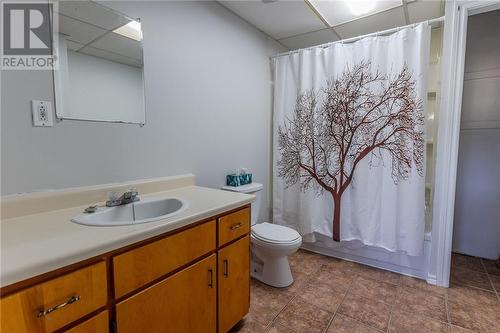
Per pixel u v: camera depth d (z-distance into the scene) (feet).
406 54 6.43
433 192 6.73
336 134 7.56
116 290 2.93
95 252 2.66
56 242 2.72
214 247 4.25
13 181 3.60
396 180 6.73
